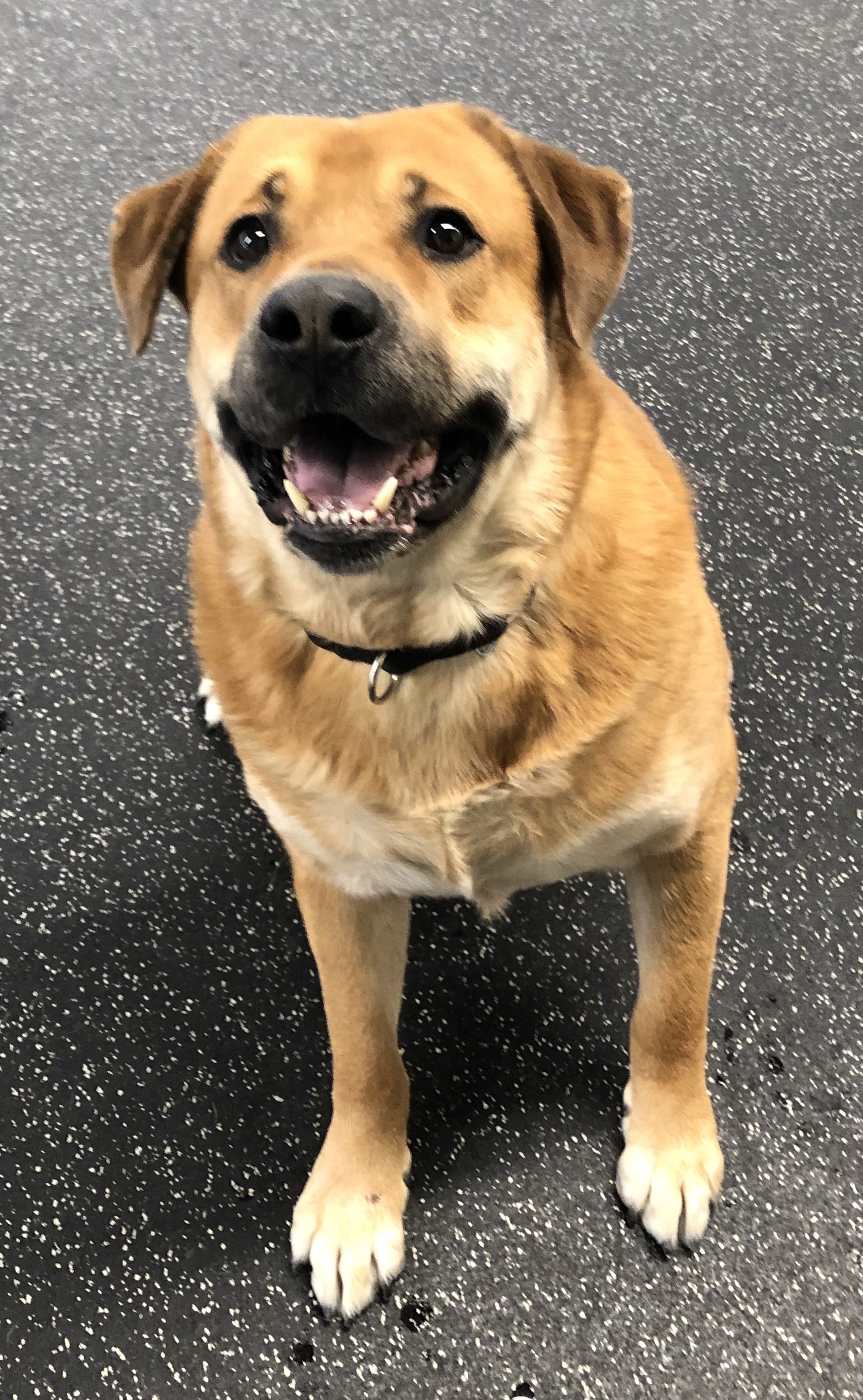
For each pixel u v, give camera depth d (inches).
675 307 78.2
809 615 65.9
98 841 63.4
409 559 38.9
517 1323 48.5
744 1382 46.6
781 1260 49.0
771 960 56.5
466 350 37.5
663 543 43.5
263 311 33.8
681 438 72.6
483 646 40.5
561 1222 50.7
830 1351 46.9
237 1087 55.9
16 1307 50.5
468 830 42.4
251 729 43.4
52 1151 54.6
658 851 46.1
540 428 40.2
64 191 88.8
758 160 85.0
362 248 36.6
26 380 80.0
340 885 47.1
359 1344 48.5
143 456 76.3
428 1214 51.3
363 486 37.2
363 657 40.8
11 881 62.5
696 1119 50.5
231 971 59.2
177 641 69.4
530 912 59.4
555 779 41.2
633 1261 49.5
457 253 38.1
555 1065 55.2
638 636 41.3
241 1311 49.7
